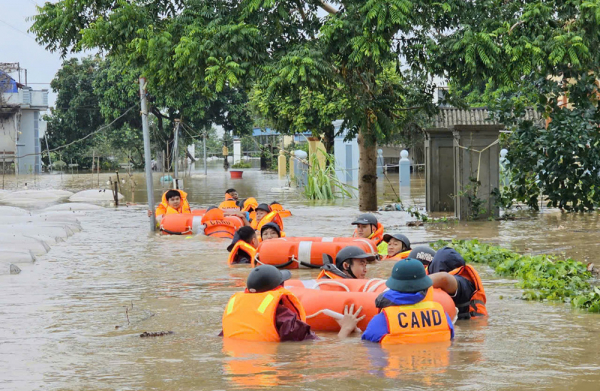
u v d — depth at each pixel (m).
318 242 11.33
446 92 21.05
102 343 6.75
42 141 73.69
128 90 61.69
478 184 18.97
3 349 6.56
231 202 17.88
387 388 5.07
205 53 16.80
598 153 19.77
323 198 28.75
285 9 17.72
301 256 11.23
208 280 10.46
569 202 22.09
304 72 16.30
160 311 8.26
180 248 14.20
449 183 21.55
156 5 18.81
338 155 40.38
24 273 11.34
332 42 17.20
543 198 24.25
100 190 31.44
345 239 11.36
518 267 10.73
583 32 17.30
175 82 18.45
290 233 16.58
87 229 18.05
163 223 16.58
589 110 20.19
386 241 11.32
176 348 6.46
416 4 17.09
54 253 13.66
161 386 5.26
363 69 18.69
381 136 20.28
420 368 5.62
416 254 8.16
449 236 15.58
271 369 5.64
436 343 6.51
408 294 6.58
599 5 16.81
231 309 6.88
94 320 7.82
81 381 5.46
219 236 15.87
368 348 6.32
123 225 19.02
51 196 30.41
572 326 7.26
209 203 26.64
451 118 38.25
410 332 6.52
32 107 63.78
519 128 20.17
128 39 18.06
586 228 16.67
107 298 9.16
